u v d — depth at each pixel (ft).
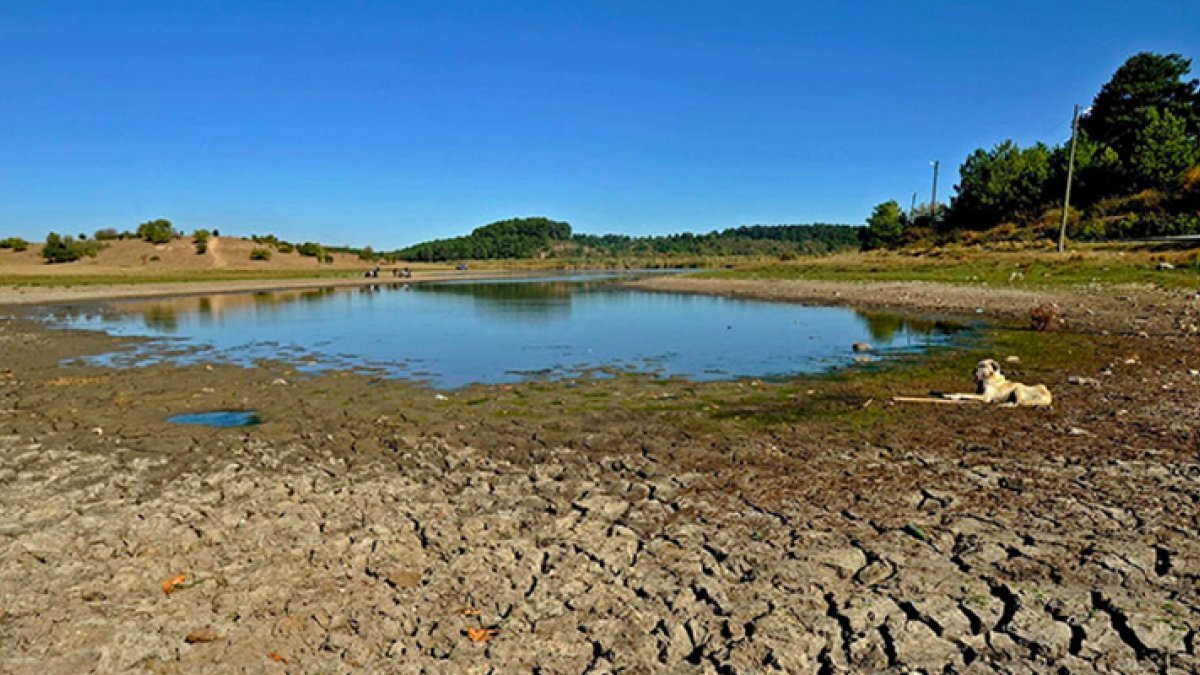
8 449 31.17
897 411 36.58
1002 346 58.90
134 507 23.45
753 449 29.99
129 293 157.79
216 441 32.42
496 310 109.40
